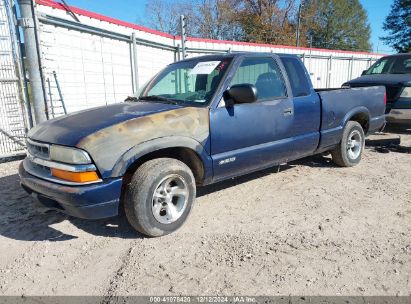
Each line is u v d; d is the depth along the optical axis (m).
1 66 5.91
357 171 5.54
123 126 3.19
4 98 6.02
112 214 3.20
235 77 4.00
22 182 3.53
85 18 7.23
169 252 3.19
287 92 4.49
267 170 5.61
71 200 3.01
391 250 3.15
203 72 4.14
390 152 6.85
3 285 2.77
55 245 3.38
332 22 51.47
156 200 3.37
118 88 8.41
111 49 8.04
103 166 3.05
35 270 2.97
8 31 5.89
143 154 3.23
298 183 4.98
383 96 6.17
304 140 4.72
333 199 4.37
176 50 10.75
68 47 6.82
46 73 6.31
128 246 3.33
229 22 40.41
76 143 3.04
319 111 4.89
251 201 4.35
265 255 3.10
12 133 6.19
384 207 4.10
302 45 41.78
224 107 3.81
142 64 9.20
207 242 3.36
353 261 2.98
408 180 5.07
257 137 4.13
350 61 19.12
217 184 4.99
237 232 3.55
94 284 2.76
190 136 3.52
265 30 39.16
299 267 2.91
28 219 3.96
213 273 2.85
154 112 3.47
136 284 2.73
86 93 7.41
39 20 6.05
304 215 3.91
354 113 5.51
